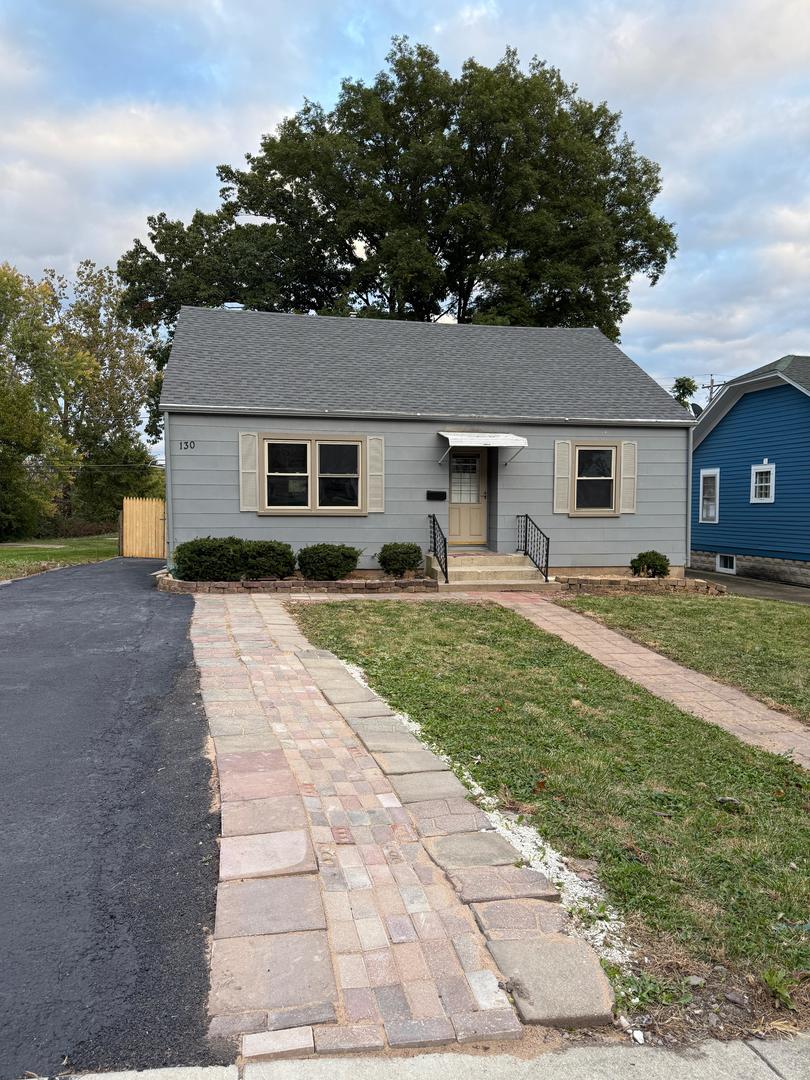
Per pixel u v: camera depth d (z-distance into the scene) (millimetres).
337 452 12141
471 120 23188
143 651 6789
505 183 24109
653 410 13383
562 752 4613
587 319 24766
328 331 14516
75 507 34781
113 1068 1956
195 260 24719
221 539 11227
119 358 35219
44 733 4566
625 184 26109
